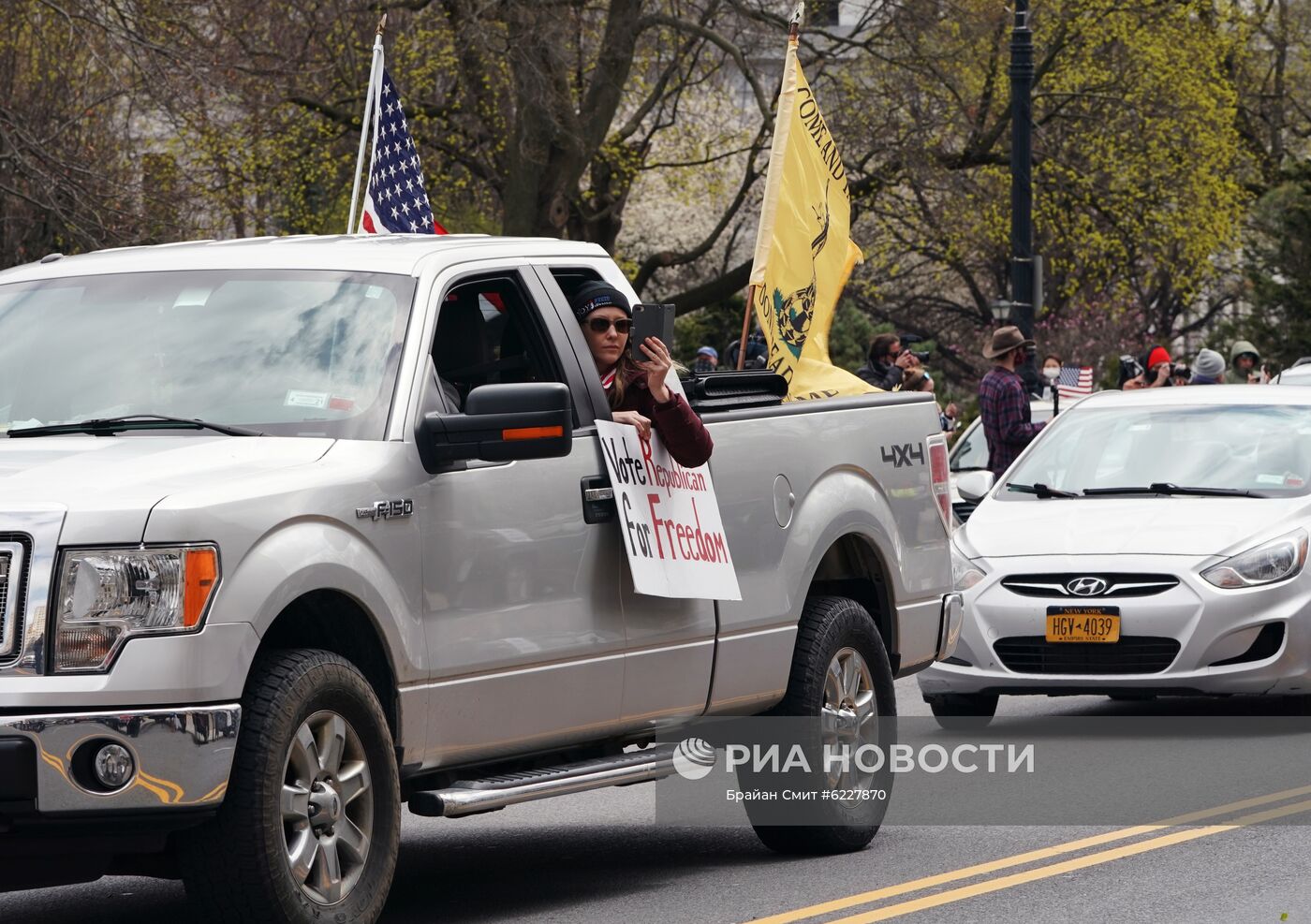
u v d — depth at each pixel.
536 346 11.41
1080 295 74.19
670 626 11.59
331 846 9.27
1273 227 65.44
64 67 40.91
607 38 48.06
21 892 12.52
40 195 37.72
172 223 39.28
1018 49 41.50
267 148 47.56
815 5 51.12
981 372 83.56
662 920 10.80
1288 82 88.44
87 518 8.60
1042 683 18.16
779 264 16.25
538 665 10.62
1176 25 61.47
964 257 72.56
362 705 9.43
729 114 59.22
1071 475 20.56
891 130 53.38
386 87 17.66
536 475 10.73
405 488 9.88
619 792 16.27
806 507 12.95
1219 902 11.12
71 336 10.77
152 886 12.62
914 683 22.88
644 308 11.48
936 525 14.50
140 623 8.55
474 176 52.78
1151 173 59.97
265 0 42.94
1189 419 20.66
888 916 10.85
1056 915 10.83
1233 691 17.86
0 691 8.42
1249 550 18.06
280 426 10.05
